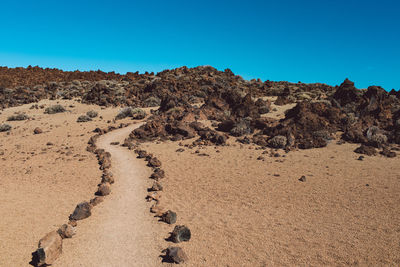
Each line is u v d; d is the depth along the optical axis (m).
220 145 31.55
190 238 11.48
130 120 51.56
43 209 14.86
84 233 12.13
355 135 30.58
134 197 16.72
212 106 51.00
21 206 15.27
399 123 33.34
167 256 10.04
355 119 36.66
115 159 26.23
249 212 14.08
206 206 15.12
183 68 127.88
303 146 29.03
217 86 81.25
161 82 79.50
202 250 10.49
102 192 16.98
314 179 18.91
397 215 12.70
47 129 43.81
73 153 29.06
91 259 10.12
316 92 85.94
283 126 34.53
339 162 23.02
